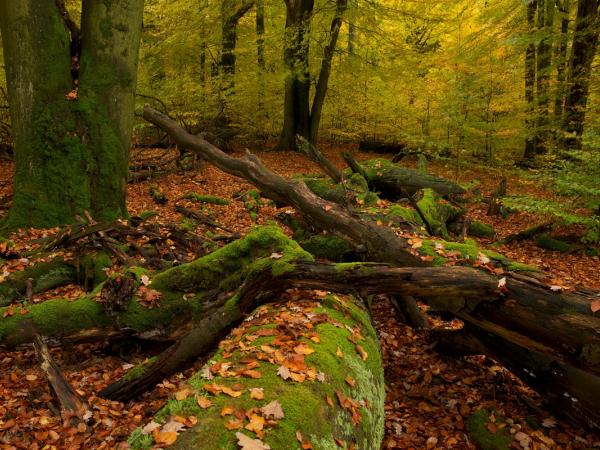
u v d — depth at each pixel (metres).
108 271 5.42
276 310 3.31
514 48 14.72
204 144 6.21
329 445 2.03
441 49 18.61
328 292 3.59
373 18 17.19
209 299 4.00
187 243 6.27
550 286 2.93
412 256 4.06
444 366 4.43
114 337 4.04
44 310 3.92
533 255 8.23
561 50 14.16
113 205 7.15
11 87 6.70
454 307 3.48
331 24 18.16
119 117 7.12
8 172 12.27
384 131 20.38
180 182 12.42
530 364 3.57
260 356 2.51
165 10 18.62
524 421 3.57
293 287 3.50
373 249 4.50
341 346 2.83
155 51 18.73
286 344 2.68
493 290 3.07
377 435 2.65
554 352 2.95
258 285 3.47
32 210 6.63
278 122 22.05
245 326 3.12
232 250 4.06
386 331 5.15
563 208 8.09
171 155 14.15
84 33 6.94
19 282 5.25
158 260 5.58
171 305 4.00
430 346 4.70
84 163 6.87
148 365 3.53
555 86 14.18
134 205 9.76
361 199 7.58
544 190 13.29
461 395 3.98
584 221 7.62
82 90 6.84
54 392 3.31
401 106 18.88
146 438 1.88
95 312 3.98
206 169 14.40
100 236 5.93
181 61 19.70
